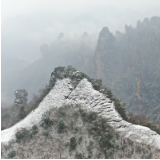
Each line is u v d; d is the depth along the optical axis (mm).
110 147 24453
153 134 29266
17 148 27516
